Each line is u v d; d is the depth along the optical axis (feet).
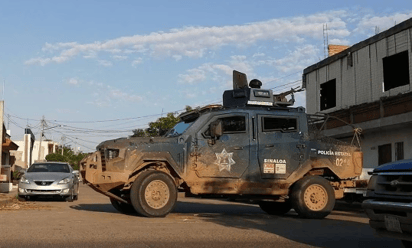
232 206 52.75
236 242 23.43
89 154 36.58
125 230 26.78
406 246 21.79
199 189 36.22
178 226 29.17
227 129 37.29
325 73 84.12
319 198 37.86
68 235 24.53
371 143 73.56
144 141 35.53
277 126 38.42
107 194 35.50
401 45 65.72
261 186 37.40
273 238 25.07
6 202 50.52
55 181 55.52
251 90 39.09
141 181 34.37
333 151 39.70
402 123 62.08
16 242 22.18
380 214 19.72
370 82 71.92
